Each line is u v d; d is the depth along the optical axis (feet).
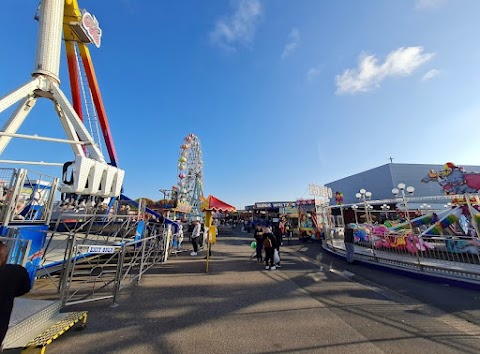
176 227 45.78
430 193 103.19
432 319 14.08
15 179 19.48
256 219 104.58
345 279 23.54
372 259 29.81
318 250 46.39
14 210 19.25
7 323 7.55
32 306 11.78
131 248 32.09
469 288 19.52
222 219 181.16
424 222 37.17
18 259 13.60
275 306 16.22
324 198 72.90
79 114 39.93
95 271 26.08
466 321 13.78
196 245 38.42
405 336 12.06
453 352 10.59
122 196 46.65
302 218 67.56
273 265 28.96
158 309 15.49
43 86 24.53
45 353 10.28
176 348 10.92
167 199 75.82
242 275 25.07
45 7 25.72
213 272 26.32
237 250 45.21
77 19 36.17
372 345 11.22
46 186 25.46
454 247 25.11
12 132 23.07
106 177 18.02
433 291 19.27
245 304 16.58
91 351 10.55
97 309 15.31
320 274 25.73
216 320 13.96
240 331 12.62
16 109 23.84
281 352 10.69
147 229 40.45
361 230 40.75
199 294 18.61
